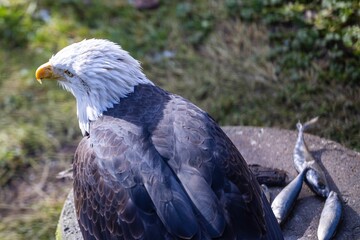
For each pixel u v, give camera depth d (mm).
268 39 12742
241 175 6977
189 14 13680
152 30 13531
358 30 11500
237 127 9547
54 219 10859
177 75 12773
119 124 7484
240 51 12789
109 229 6930
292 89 11953
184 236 6488
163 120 7379
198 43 13203
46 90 13047
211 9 13570
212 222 6512
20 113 12641
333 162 8898
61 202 11109
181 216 6547
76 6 14258
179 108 7570
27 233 10742
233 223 6629
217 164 6891
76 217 7949
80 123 8273
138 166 6930
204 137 7125
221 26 13289
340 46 12055
